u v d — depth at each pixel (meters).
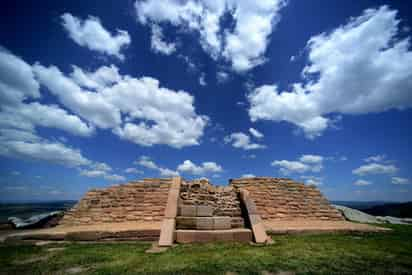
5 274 5.63
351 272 5.55
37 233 9.32
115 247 8.14
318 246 8.07
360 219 16.89
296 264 6.07
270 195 15.62
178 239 8.78
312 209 15.27
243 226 10.33
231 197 11.87
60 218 13.77
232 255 6.89
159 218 12.33
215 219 9.72
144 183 14.38
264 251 7.37
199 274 5.45
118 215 12.46
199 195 11.55
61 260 6.59
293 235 10.27
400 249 7.66
